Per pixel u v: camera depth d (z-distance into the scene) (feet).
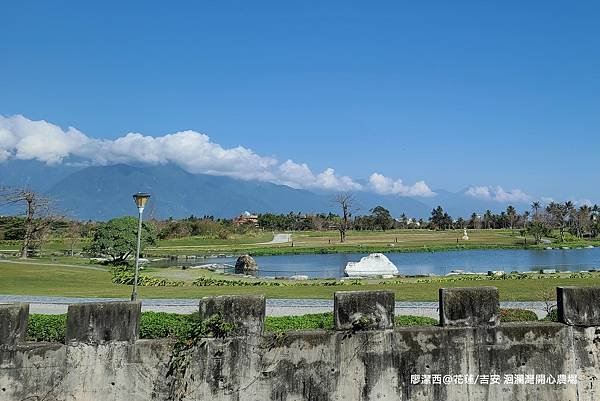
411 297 75.41
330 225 506.89
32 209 184.24
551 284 88.12
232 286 105.70
